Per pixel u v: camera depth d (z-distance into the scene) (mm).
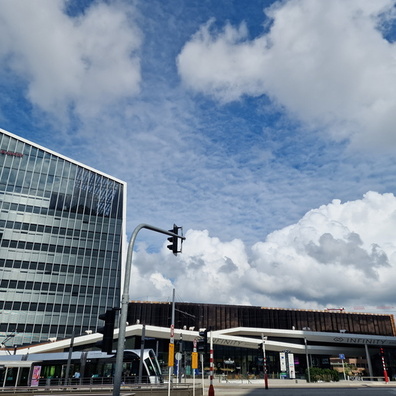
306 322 94438
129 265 12055
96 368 36781
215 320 90375
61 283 89312
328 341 83938
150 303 89562
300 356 83688
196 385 34125
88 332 71000
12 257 87062
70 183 102375
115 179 109688
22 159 99000
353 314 98000
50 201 97438
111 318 11633
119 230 102500
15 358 38438
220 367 75250
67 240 94812
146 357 37125
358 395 27500
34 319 83312
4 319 80875
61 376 36781
